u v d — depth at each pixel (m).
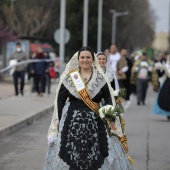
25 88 30.73
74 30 76.06
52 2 76.94
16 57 25.05
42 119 17.61
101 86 7.83
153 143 12.77
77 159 7.59
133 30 89.44
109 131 7.72
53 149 7.78
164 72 17.81
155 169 9.87
